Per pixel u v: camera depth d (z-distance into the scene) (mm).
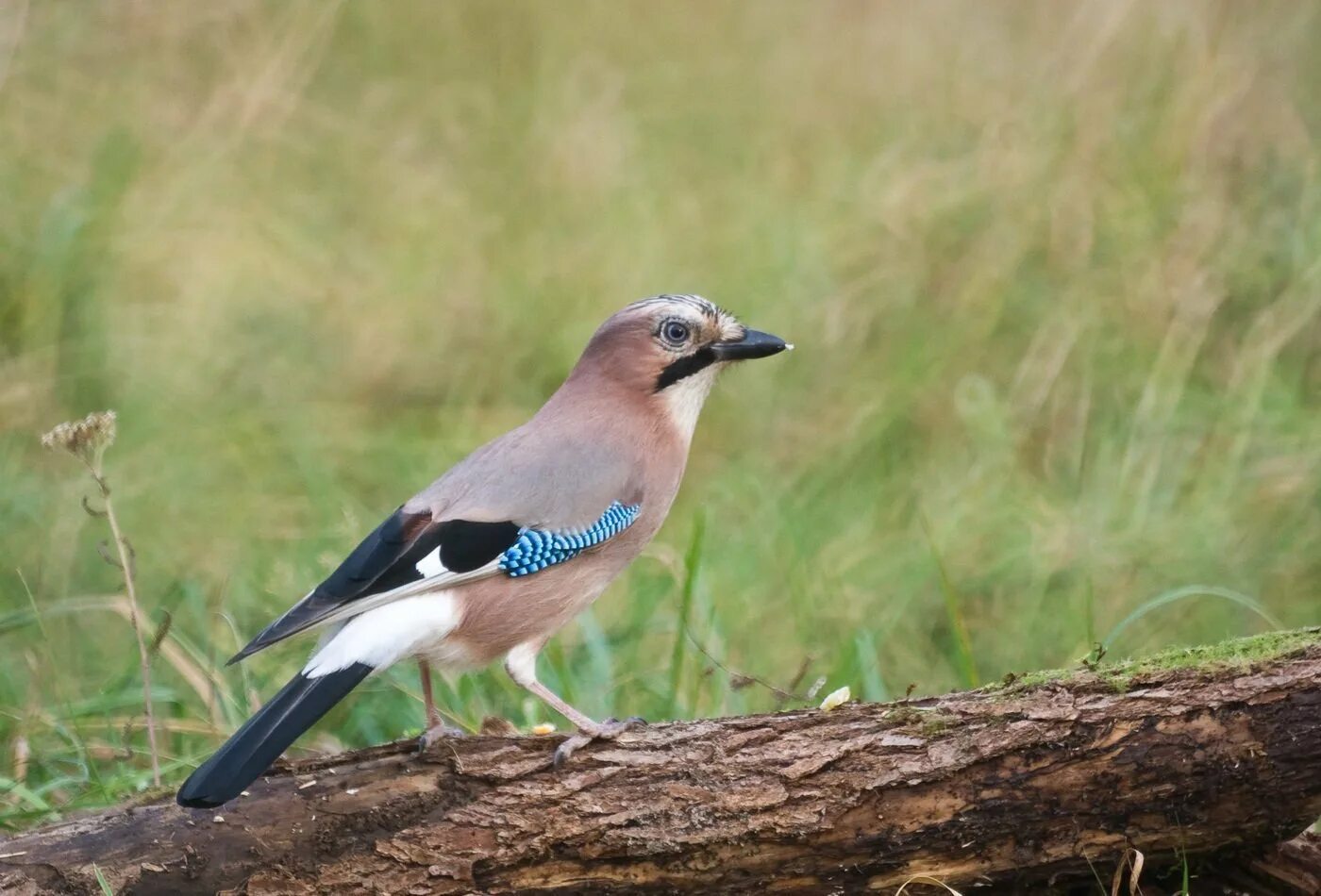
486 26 19297
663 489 8664
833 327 14414
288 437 13562
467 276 15812
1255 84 15164
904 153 16484
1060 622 10906
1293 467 11969
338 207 16875
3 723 9617
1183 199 14406
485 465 8125
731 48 18719
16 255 14438
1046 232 14672
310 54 18297
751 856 6777
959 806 6688
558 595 8062
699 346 8781
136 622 8281
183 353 14562
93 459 8391
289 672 10406
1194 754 6578
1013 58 17203
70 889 6652
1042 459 13031
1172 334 13414
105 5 17594
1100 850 6758
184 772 8914
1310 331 13406
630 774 6812
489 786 6836
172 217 15945
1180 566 11203
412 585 7578
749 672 10383
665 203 16656
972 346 14078
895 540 11914
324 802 6820
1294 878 6949
